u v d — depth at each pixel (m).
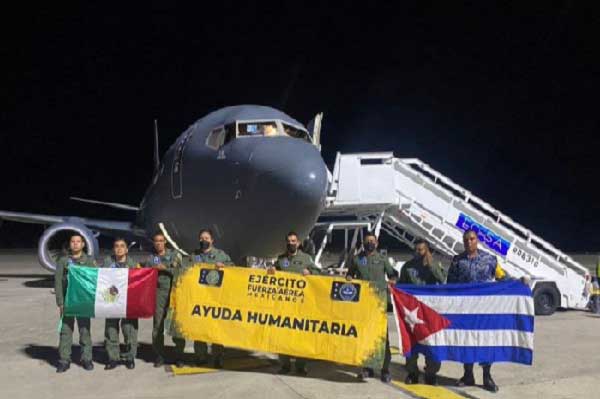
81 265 7.98
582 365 8.06
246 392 6.54
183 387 6.74
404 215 14.39
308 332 7.46
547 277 14.27
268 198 8.98
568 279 14.21
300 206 8.98
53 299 14.38
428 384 7.10
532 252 14.39
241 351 8.83
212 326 7.71
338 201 13.68
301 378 7.27
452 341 7.06
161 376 7.28
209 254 8.23
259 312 7.68
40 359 8.13
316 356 7.34
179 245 11.75
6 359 8.11
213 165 9.84
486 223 14.46
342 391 6.68
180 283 7.88
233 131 9.98
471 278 7.42
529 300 6.98
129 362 7.73
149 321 11.41
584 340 9.94
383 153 13.99
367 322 7.32
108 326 7.72
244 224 9.49
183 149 10.73
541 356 8.65
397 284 7.54
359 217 15.21
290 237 8.16
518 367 7.98
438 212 14.34
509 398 6.48
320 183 9.05
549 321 12.33
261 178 8.98
